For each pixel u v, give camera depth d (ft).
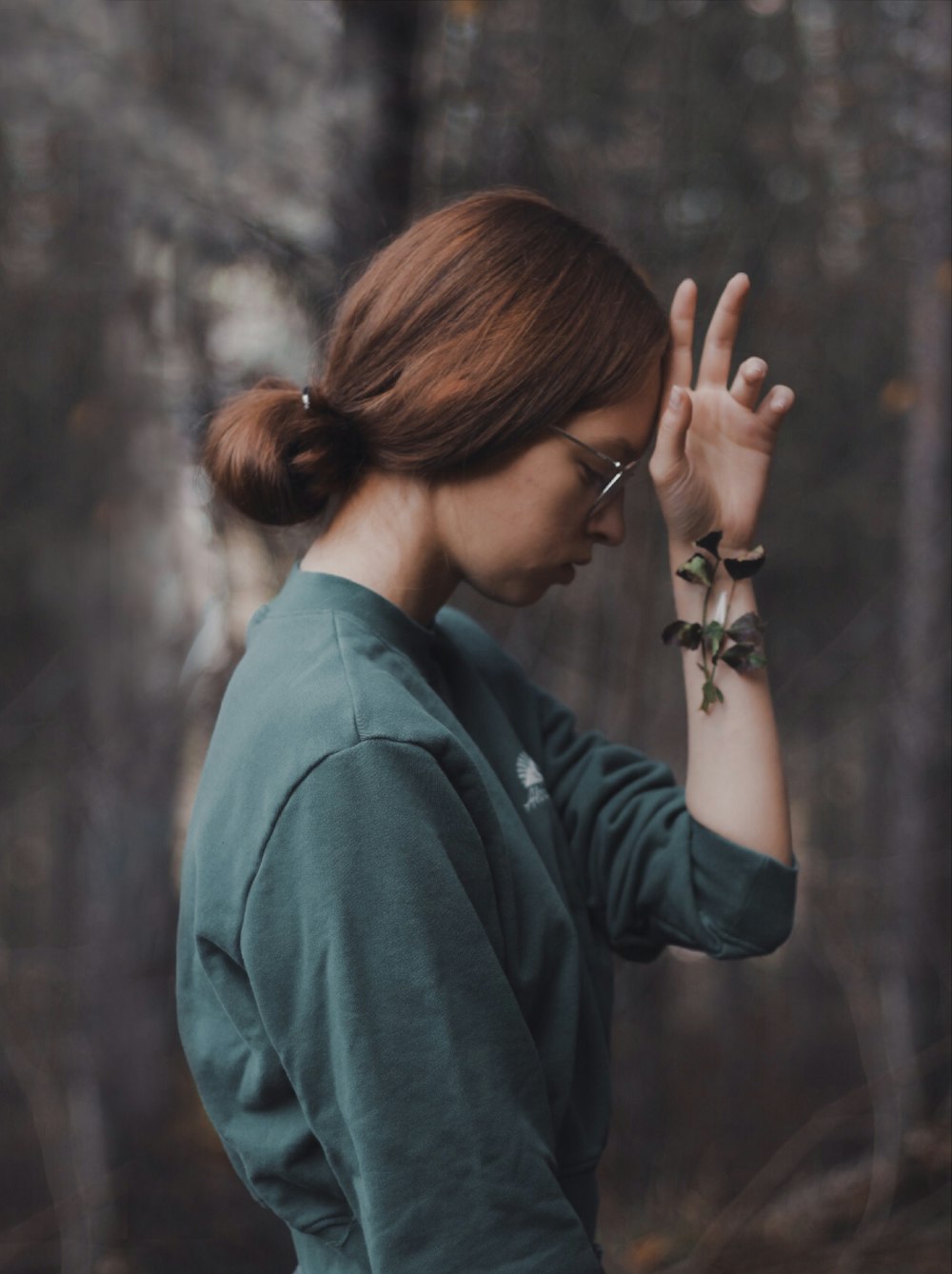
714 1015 13.50
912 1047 11.50
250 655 2.76
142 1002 12.01
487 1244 2.30
